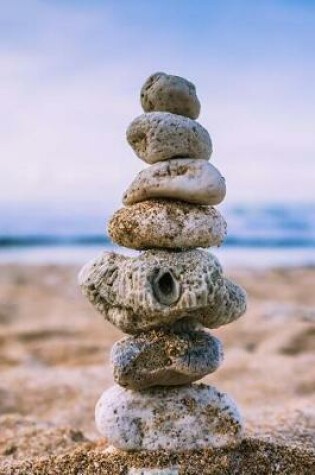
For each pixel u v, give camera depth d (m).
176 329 0.54
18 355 1.49
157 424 0.53
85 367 1.36
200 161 0.53
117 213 0.55
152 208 0.53
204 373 0.53
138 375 0.52
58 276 2.90
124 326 0.53
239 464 0.53
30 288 2.60
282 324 1.73
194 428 0.53
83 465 0.54
